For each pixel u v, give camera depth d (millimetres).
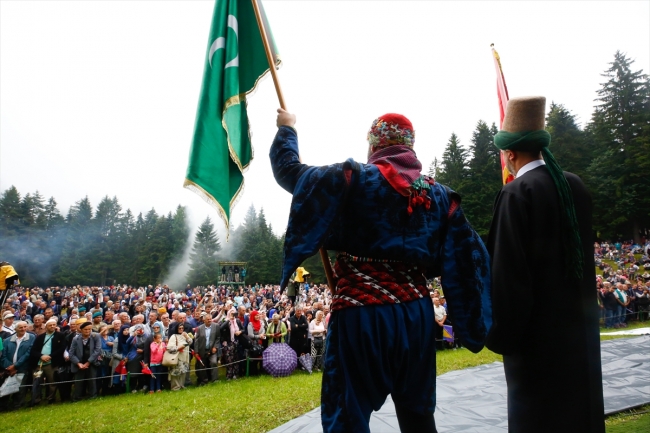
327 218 1693
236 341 10664
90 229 81062
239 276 48531
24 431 6375
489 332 1878
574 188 2268
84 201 84250
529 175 2215
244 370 10789
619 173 47562
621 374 5578
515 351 2100
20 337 8562
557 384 1989
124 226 88812
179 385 9422
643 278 23219
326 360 1716
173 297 25219
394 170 1782
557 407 1972
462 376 6137
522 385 2080
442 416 4258
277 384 8930
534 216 2100
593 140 53031
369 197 1729
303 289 23562
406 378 1718
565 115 53531
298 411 5688
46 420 7008
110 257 75438
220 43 2703
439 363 8742
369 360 1635
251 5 2795
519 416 2064
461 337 1826
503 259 2045
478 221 49875
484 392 5180
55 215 85062
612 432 3699
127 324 9969
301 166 1860
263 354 10438
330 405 1631
